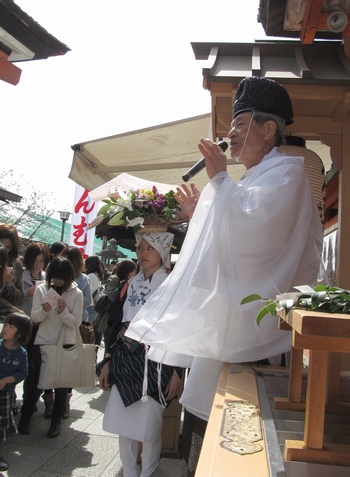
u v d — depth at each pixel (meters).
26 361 3.58
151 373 2.78
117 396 2.82
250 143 2.09
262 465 0.87
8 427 3.53
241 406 1.23
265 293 1.75
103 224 3.55
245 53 2.72
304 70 2.34
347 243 2.70
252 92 2.07
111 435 4.09
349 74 2.39
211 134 3.25
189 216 2.48
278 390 1.47
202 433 2.03
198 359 2.01
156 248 2.98
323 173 2.81
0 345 3.51
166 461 3.53
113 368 2.87
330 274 3.35
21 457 3.55
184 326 1.79
